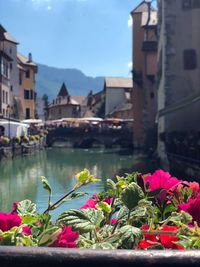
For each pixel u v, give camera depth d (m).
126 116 89.25
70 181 24.05
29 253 1.07
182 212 2.07
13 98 67.19
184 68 32.94
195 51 32.75
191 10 32.81
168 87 33.00
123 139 66.31
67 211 1.91
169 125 32.88
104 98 104.12
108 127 73.19
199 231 1.76
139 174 2.47
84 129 70.19
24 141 49.00
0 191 20.23
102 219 2.08
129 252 1.06
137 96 51.91
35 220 1.90
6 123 47.31
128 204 1.93
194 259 1.04
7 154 40.25
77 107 123.12
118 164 35.75
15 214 2.01
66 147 69.62
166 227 1.92
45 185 2.11
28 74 76.81
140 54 51.53
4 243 1.59
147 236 1.80
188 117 32.25
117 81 100.62
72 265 1.05
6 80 57.72
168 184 2.55
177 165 26.12
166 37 33.12
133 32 52.09
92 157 45.22
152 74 48.06
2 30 54.25
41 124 71.38
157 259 1.04
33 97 77.75
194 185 2.66
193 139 22.64
